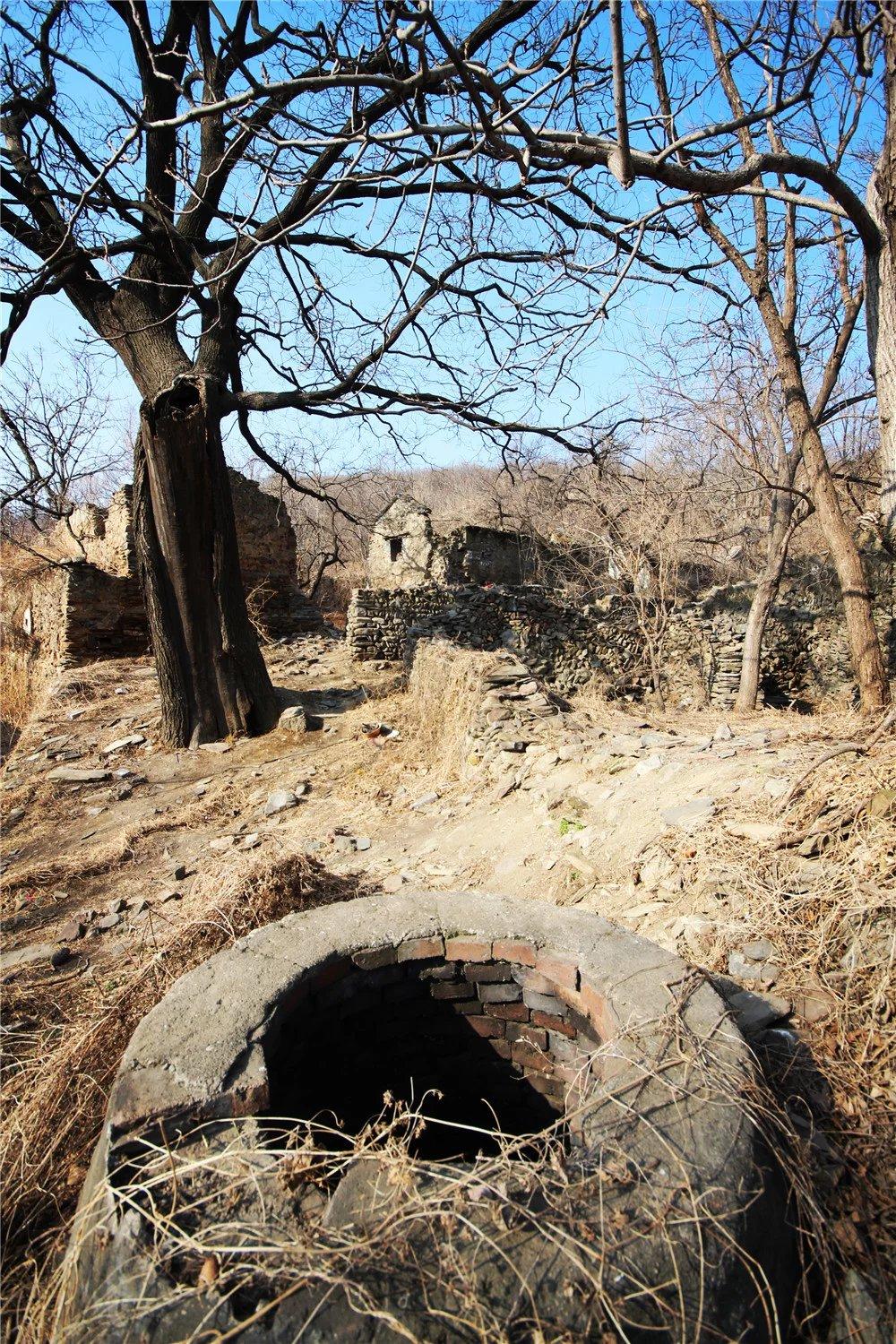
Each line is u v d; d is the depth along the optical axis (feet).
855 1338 5.94
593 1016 8.27
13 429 36.70
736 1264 5.36
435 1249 5.14
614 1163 5.86
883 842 11.41
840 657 48.78
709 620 50.01
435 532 63.26
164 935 15.29
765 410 34.35
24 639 61.46
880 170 19.94
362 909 9.82
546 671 45.09
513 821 19.93
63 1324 5.59
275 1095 7.80
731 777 16.49
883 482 21.86
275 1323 4.72
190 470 31.19
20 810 28.19
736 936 11.41
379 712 35.42
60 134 28.12
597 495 42.39
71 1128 9.68
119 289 30.94
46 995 14.74
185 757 32.37
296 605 64.23
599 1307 4.85
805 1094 8.40
